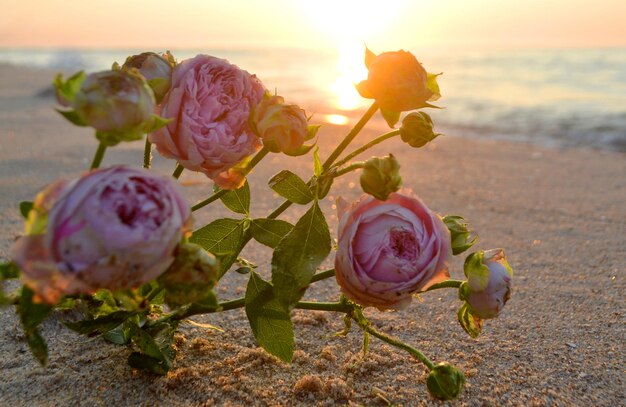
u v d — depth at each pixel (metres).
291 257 0.28
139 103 0.22
